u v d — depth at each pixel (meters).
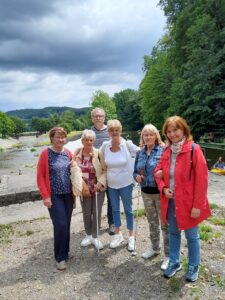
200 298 3.47
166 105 37.00
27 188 10.70
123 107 95.69
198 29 29.05
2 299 3.69
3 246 5.31
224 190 9.28
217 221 5.84
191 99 29.81
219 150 24.62
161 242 4.97
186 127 3.65
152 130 4.19
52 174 4.32
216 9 30.11
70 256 4.71
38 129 131.12
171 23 36.97
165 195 3.74
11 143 77.56
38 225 6.43
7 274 4.29
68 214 4.49
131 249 4.72
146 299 3.53
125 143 4.82
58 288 3.87
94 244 4.97
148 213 4.38
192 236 3.72
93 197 4.93
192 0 33.16
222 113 28.44
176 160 3.65
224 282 3.74
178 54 34.28
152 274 4.04
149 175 4.20
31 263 4.59
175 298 3.50
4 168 25.62
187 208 3.59
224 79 29.56
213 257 4.38
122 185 4.77
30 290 3.86
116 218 4.95
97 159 4.83
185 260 4.26
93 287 3.84
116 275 4.09
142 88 43.53
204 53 28.81
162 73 37.34
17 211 8.91
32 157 37.81
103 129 5.68
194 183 3.58
